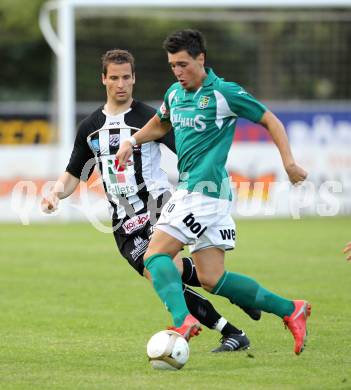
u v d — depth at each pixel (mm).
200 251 25234
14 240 61094
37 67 127438
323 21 83375
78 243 59156
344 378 23641
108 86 29172
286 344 28641
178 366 24094
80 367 25266
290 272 45406
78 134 29516
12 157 73000
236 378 23672
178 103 25094
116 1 73438
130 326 32125
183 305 24266
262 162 73562
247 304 25203
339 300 37281
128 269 47594
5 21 120125
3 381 23547
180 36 24375
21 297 39000
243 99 24453
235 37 88625
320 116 74875
